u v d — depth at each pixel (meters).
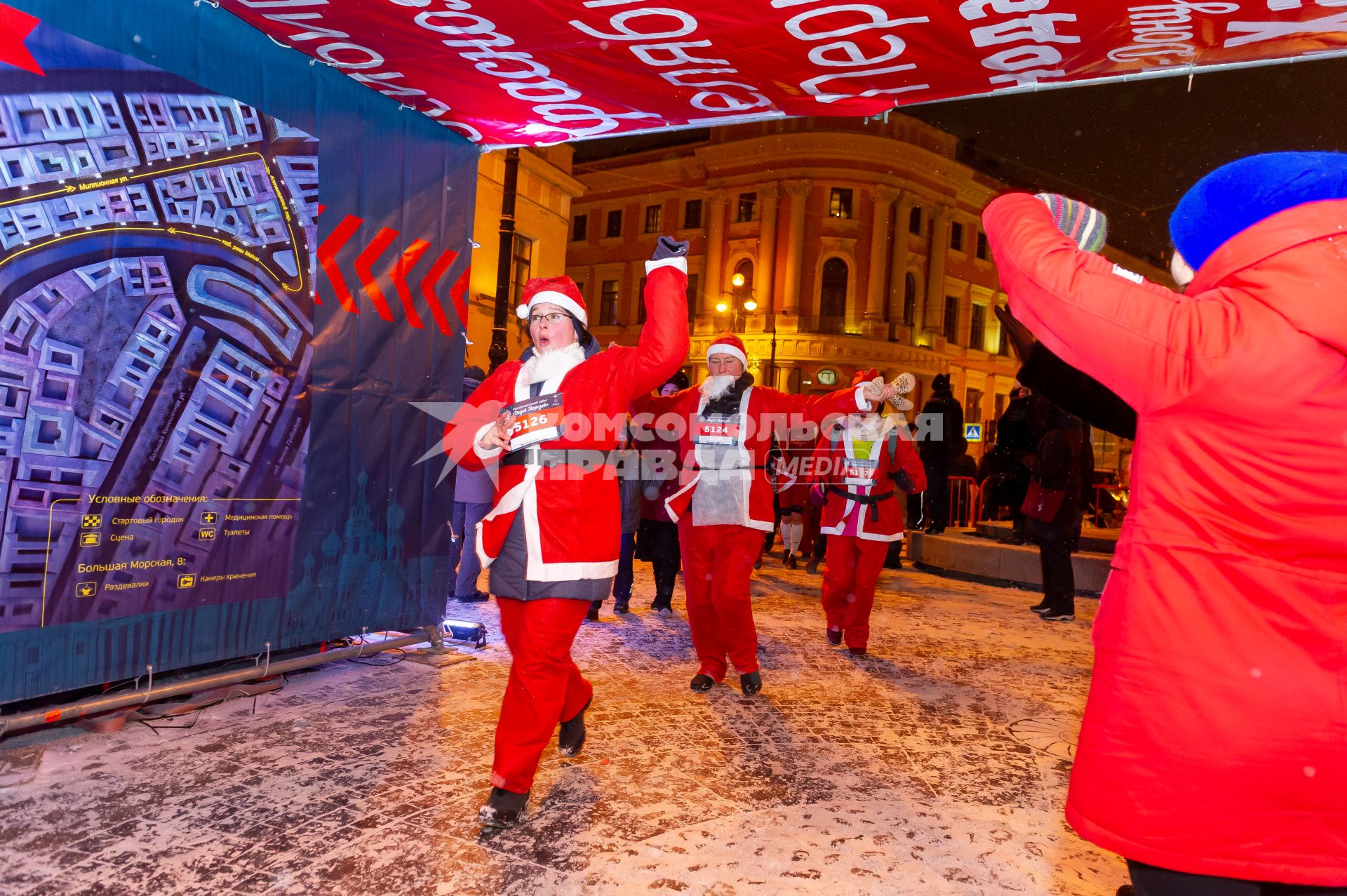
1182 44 3.32
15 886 2.21
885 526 5.55
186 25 3.46
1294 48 3.29
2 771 2.94
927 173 33.00
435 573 4.93
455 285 4.96
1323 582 1.20
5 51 2.90
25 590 3.03
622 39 3.56
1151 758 1.24
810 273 31.80
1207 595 1.23
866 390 4.50
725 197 32.78
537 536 2.79
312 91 4.02
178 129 3.45
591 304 35.62
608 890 2.36
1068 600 7.62
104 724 3.38
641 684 4.60
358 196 4.29
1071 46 3.40
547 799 2.97
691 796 3.06
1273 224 1.27
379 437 4.50
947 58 3.57
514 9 3.36
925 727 4.09
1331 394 1.16
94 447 3.22
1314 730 1.18
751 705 4.30
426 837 2.62
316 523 4.16
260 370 3.83
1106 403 1.73
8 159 2.91
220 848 2.48
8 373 2.95
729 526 4.45
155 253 3.38
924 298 33.91
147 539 3.42
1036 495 7.66
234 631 3.79
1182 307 1.25
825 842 2.74
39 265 3.01
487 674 4.57
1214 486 1.24
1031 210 1.43
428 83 4.20
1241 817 1.20
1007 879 2.55
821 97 4.13
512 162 11.25
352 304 4.30
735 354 4.59
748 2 3.18
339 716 3.74
